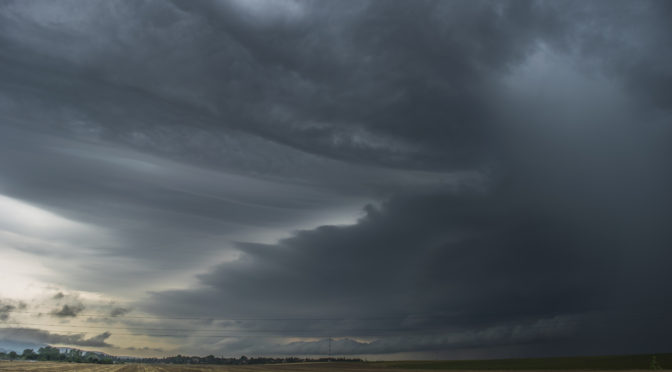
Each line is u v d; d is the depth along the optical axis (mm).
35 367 104625
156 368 134250
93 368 118875
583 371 105438
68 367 117125
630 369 111250
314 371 139625
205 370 129125
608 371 101562
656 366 53562
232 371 127562
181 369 132250
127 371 109438
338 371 144875
